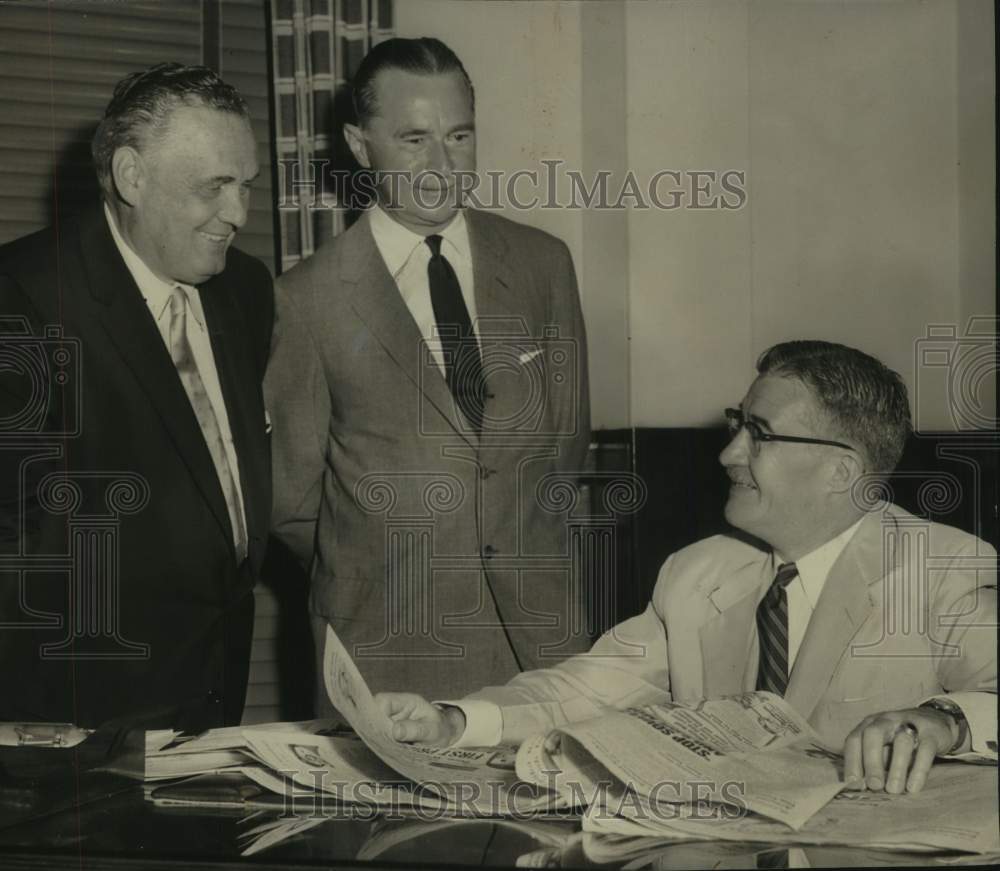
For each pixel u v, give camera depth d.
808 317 2.35
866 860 0.83
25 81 2.24
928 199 2.31
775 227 2.34
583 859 0.86
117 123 1.84
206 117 1.85
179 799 1.04
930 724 1.00
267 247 2.28
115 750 1.10
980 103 2.26
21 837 0.97
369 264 2.09
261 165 2.28
